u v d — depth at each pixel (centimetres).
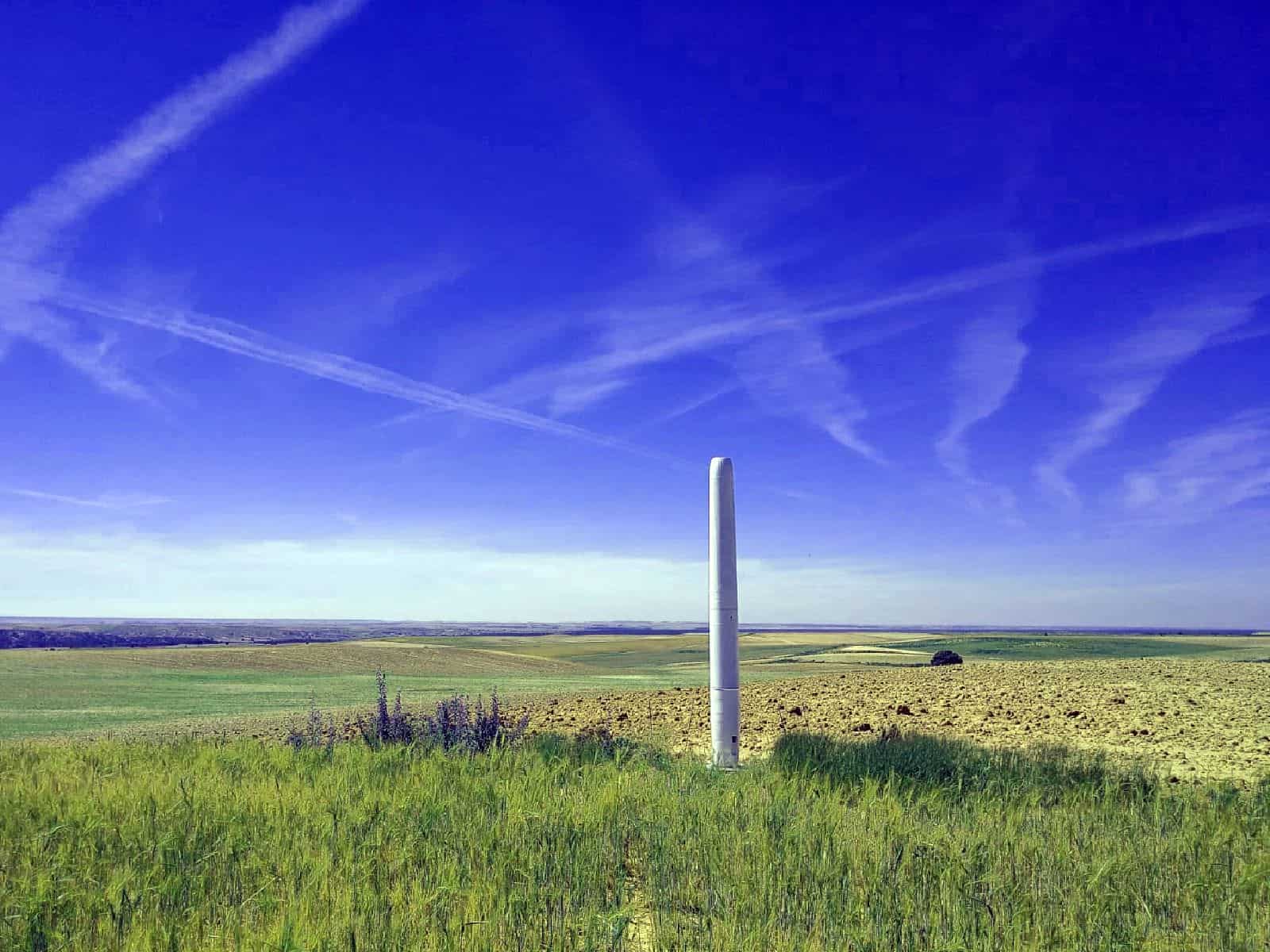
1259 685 2456
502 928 629
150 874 729
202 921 654
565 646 13050
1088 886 710
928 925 654
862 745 1405
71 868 769
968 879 735
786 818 902
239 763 1295
